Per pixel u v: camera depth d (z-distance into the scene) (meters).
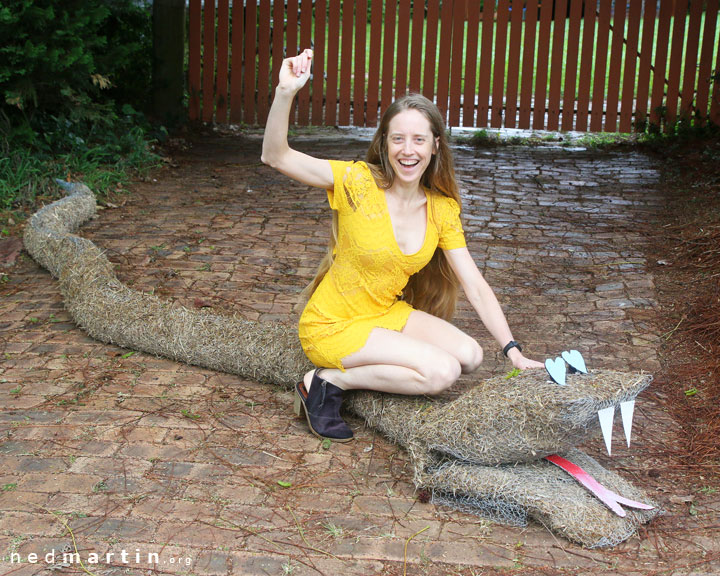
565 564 2.60
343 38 9.14
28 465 3.10
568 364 2.94
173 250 5.65
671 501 2.95
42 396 3.67
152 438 3.33
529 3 8.77
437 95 9.16
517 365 3.14
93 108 7.80
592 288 5.05
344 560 2.60
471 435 2.84
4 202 6.30
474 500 2.88
